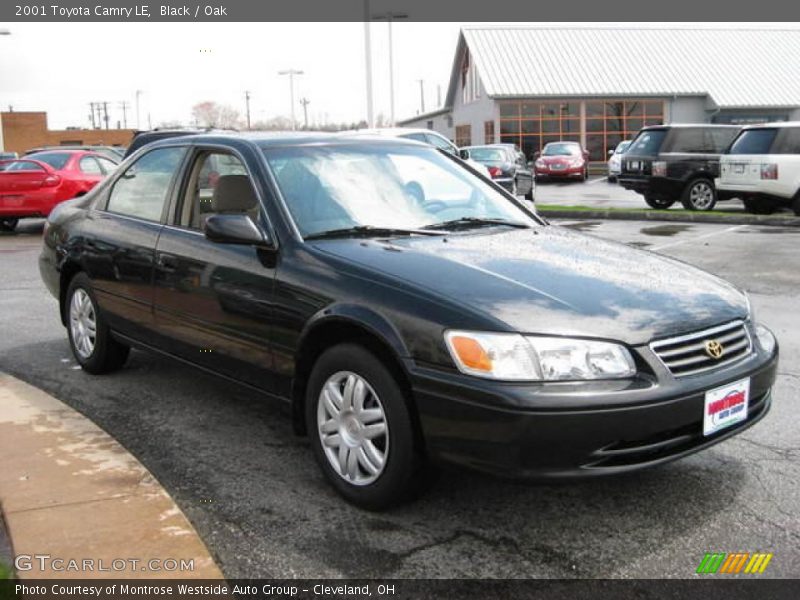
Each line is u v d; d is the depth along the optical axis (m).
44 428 4.43
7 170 15.40
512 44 42.06
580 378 3.10
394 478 3.39
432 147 5.11
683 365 3.29
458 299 3.30
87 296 5.52
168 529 3.30
